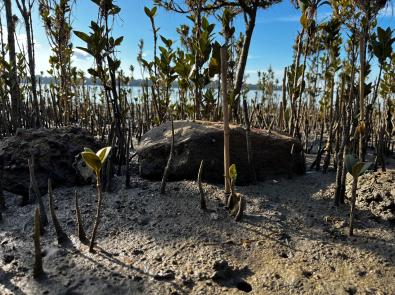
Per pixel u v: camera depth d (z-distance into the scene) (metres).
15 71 4.98
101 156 2.08
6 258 2.23
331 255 2.27
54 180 3.37
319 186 3.41
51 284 1.98
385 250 2.31
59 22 5.20
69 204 2.97
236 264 2.18
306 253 2.29
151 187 3.26
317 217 2.76
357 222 2.67
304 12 3.54
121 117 3.92
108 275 2.05
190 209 2.83
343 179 2.89
